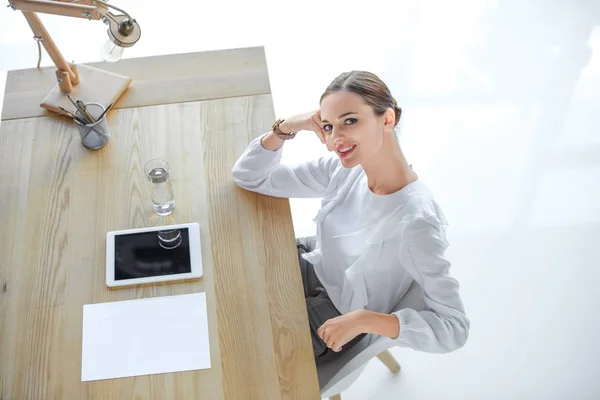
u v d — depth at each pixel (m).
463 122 3.01
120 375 1.47
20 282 1.58
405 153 2.92
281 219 1.71
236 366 1.49
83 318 1.54
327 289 1.78
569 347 2.44
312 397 1.46
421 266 1.52
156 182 1.61
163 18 3.29
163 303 1.57
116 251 1.63
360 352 1.61
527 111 3.06
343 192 1.70
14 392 1.45
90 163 1.78
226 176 1.78
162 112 1.88
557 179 2.86
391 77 3.14
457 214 2.77
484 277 2.61
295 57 3.20
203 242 1.66
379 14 3.38
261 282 1.61
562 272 2.62
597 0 3.43
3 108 1.86
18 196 1.71
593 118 3.03
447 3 3.43
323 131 1.64
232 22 3.30
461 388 2.35
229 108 1.90
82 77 1.92
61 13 1.54
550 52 3.25
